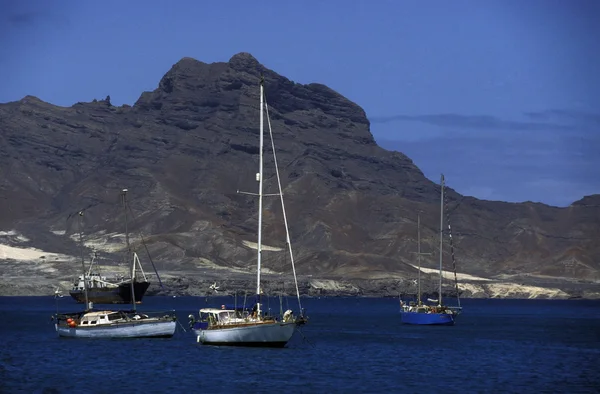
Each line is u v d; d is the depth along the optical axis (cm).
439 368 19875
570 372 19400
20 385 16438
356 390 16312
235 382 16762
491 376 18500
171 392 15712
